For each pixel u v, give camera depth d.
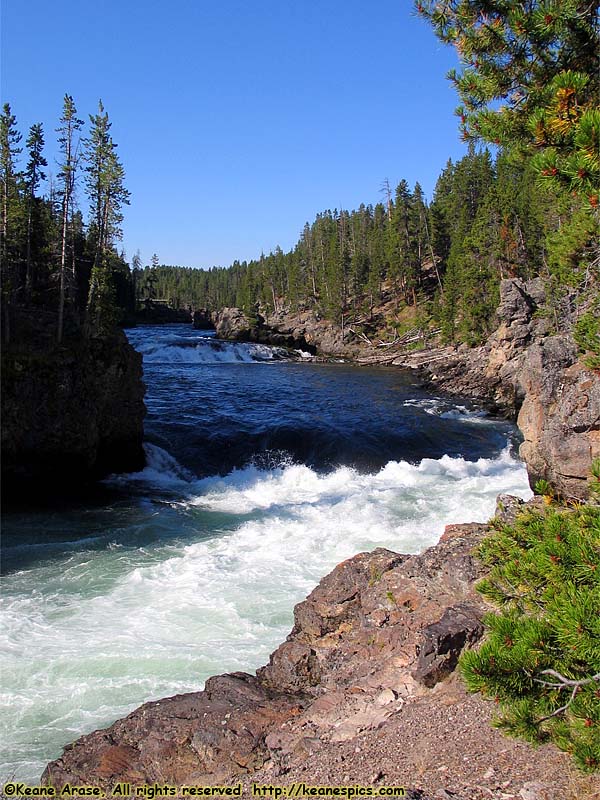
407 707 8.20
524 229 54.38
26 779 8.19
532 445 18.77
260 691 9.38
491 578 5.83
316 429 31.52
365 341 75.31
